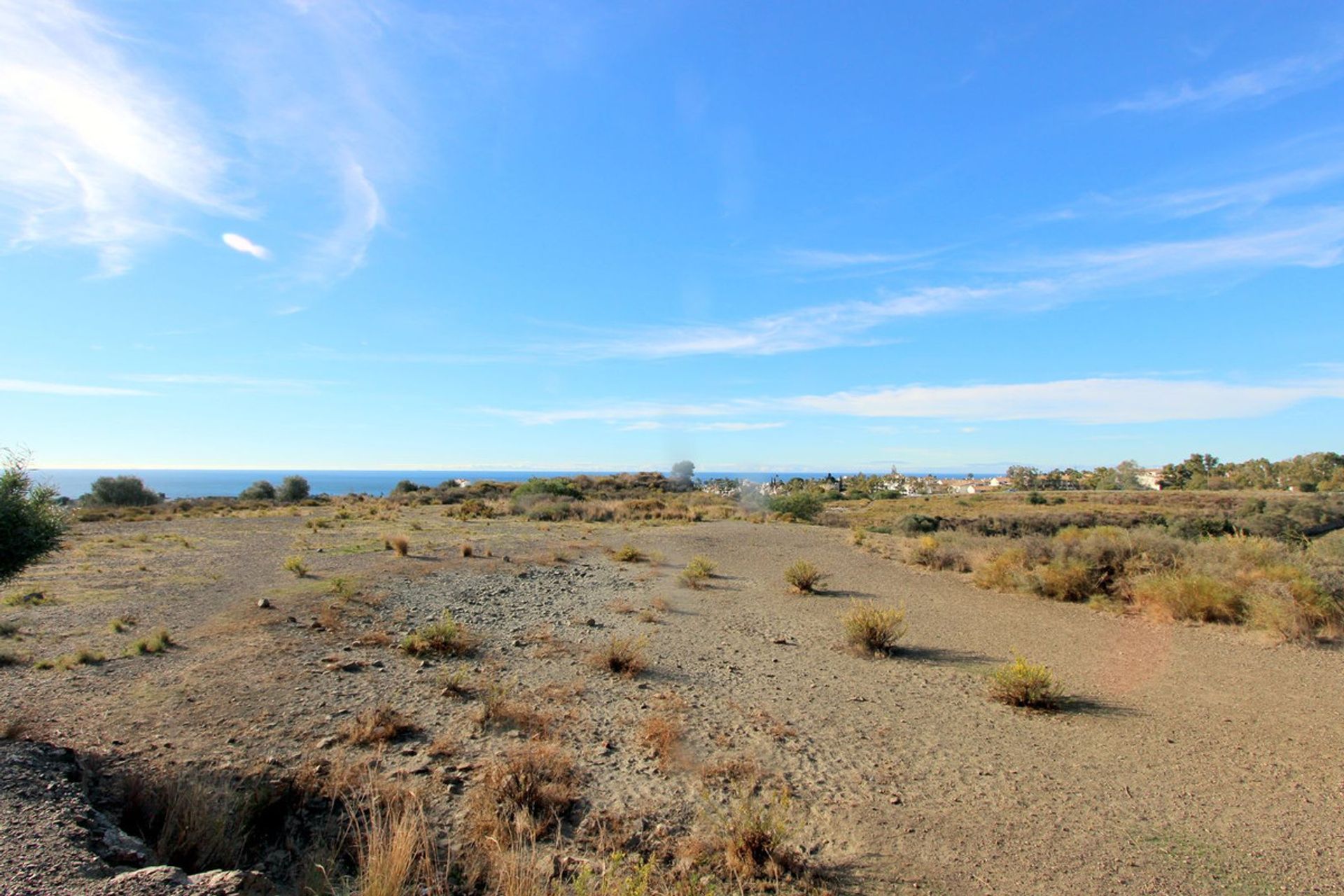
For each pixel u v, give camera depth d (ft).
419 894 12.35
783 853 14.03
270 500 190.39
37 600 38.75
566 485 180.45
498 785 16.14
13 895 10.41
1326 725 22.11
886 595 47.93
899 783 17.97
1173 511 168.04
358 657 28.43
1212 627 36.94
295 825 15.03
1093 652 31.94
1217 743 20.75
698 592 48.67
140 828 14.35
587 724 21.62
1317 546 56.24
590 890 11.72
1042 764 19.26
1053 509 184.75
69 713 20.74
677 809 16.19
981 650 32.45
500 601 43.01
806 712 23.52
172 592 42.52
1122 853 14.53
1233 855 14.42
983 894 13.04
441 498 187.32
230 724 20.34
